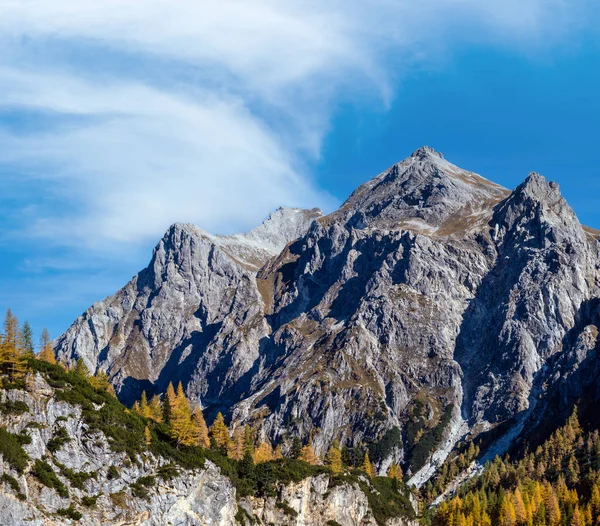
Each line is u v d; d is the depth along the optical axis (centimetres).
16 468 13275
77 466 14575
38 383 14988
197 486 16675
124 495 14950
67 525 13588
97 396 16112
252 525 17962
